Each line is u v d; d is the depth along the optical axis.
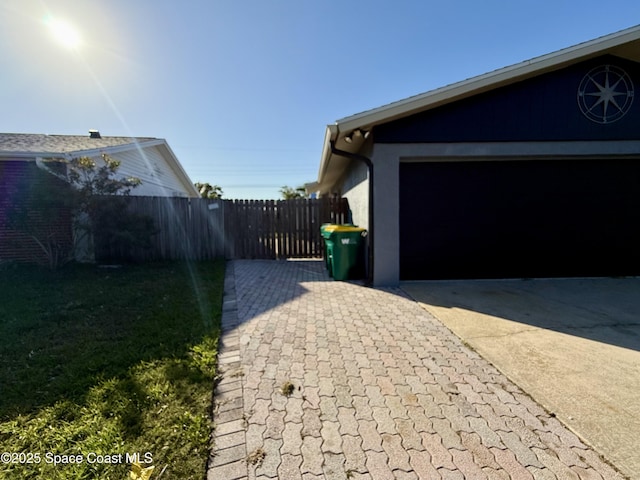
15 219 6.62
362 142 6.33
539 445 1.80
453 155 5.46
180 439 1.84
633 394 2.29
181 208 8.74
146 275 6.55
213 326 3.66
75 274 6.57
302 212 9.16
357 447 1.80
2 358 2.85
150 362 2.77
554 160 5.81
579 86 5.43
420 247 5.85
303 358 2.91
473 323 3.75
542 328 3.57
